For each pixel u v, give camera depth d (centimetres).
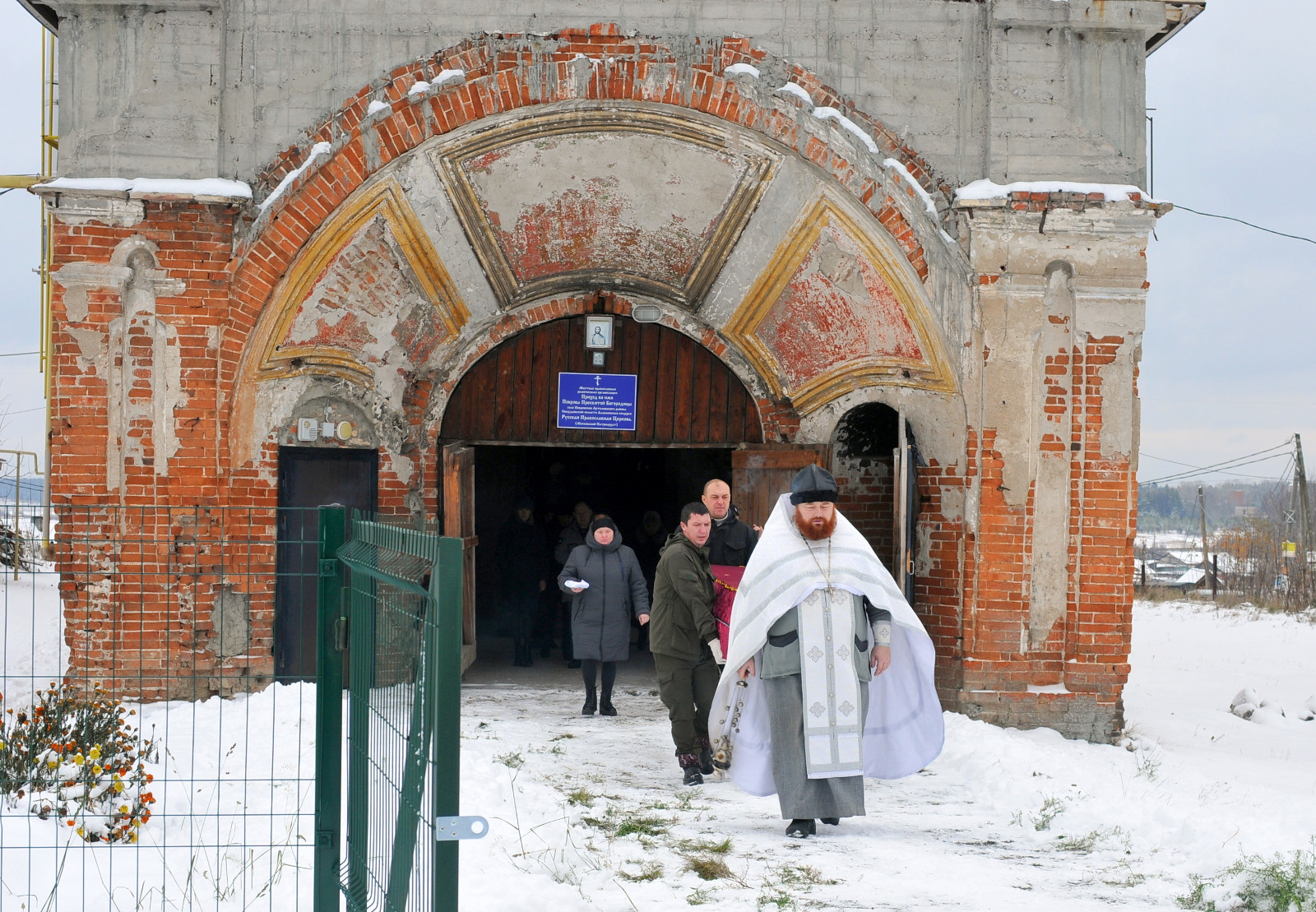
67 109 930
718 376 1145
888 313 999
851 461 1123
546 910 466
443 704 325
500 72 941
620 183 1005
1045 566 962
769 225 1009
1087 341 954
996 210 946
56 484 926
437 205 980
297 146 942
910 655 646
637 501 1748
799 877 524
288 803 598
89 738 604
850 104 961
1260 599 2802
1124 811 649
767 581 612
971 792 727
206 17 934
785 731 605
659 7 952
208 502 943
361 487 1042
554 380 1141
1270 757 973
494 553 1611
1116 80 965
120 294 926
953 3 962
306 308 971
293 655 980
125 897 457
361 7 941
